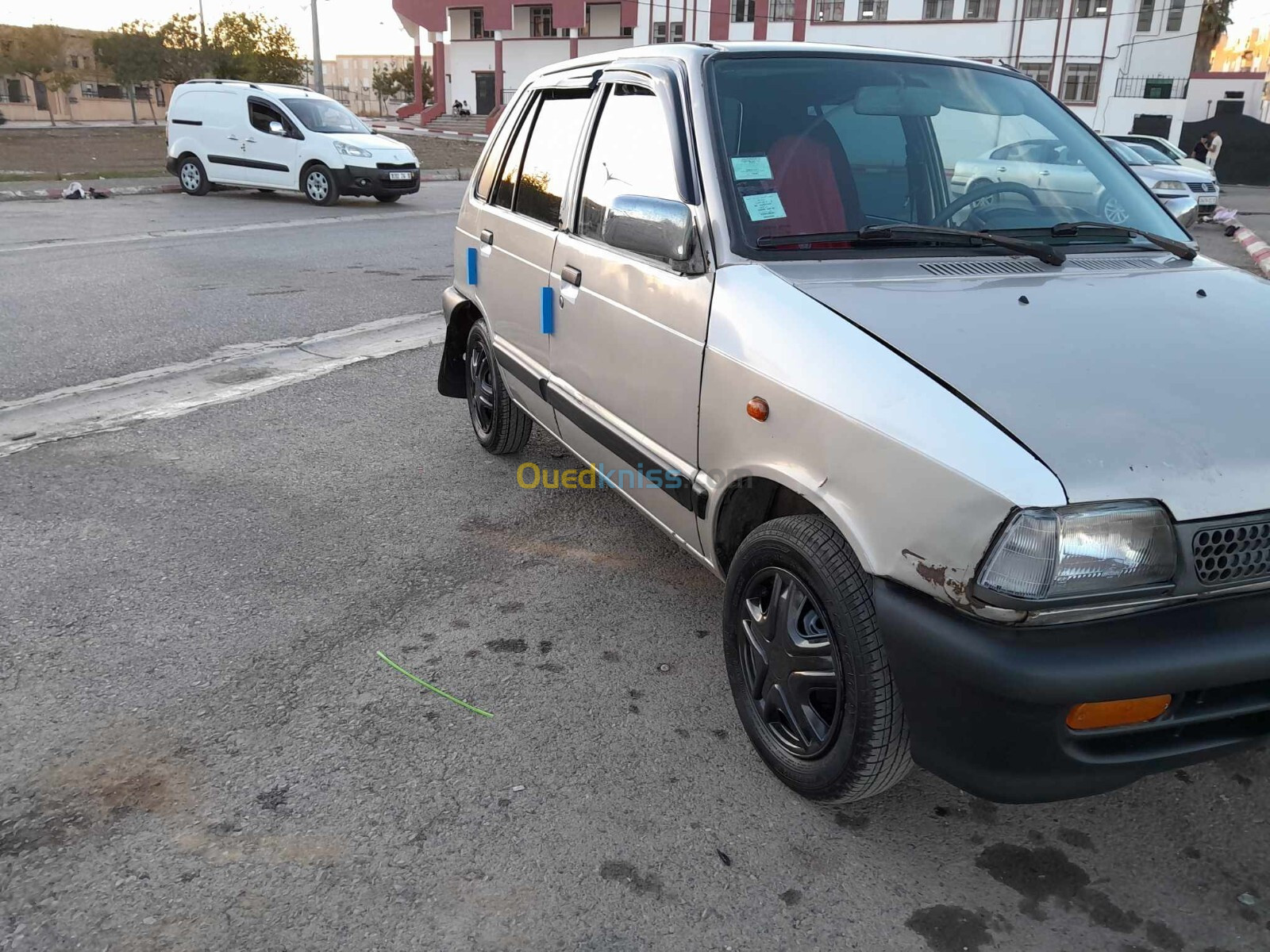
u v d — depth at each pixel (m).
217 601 3.55
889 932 2.15
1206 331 2.45
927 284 2.60
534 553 4.03
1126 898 2.26
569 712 2.94
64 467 4.80
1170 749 2.08
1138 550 1.92
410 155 17.98
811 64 3.22
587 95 3.80
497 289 4.46
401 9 51.28
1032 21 40.53
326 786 2.57
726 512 2.79
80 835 2.38
